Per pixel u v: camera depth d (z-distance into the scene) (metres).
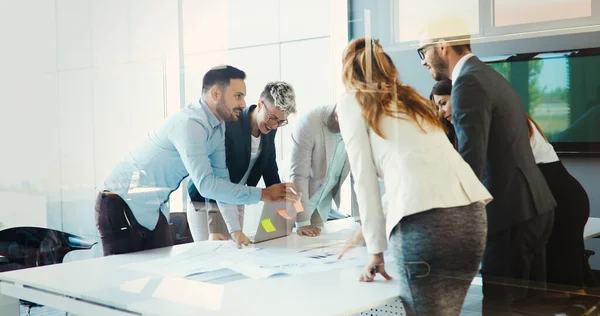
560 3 1.80
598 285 1.79
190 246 2.53
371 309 2.10
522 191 1.89
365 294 1.91
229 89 2.48
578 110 1.79
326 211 2.23
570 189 1.83
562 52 1.81
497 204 1.94
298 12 2.32
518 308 1.91
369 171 2.14
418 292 2.01
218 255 2.37
